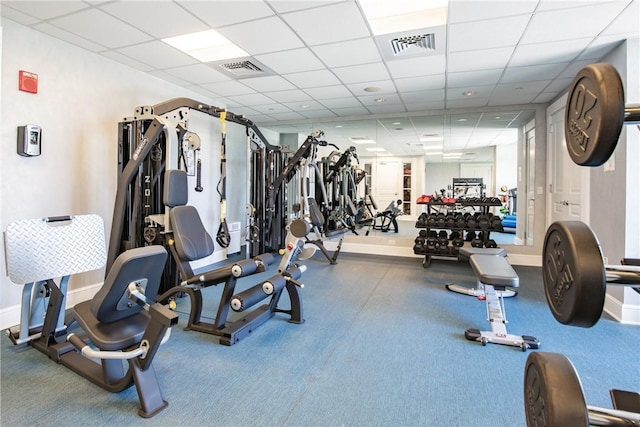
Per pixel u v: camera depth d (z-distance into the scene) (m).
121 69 3.84
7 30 2.86
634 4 2.49
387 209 6.70
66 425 1.71
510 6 2.54
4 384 2.05
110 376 2.00
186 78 4.29
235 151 6.19
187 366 2.29
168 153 3.10
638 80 3.02
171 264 3.57
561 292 0.78
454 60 3.59
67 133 3.33
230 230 5.97
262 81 4.36
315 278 4.54
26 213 3.02
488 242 4.99
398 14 2.77
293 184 6.45
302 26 2.91
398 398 1.95
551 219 5.04
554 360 0.77
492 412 1.83
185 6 2.61
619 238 3.07
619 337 2.75
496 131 6.28
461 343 2.65
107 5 2.61
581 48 3.26
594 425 0.71
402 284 4.27
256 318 2.94
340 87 4.59
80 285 3.52
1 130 2.85
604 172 3.35
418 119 6.05
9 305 2.89
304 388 2.04
